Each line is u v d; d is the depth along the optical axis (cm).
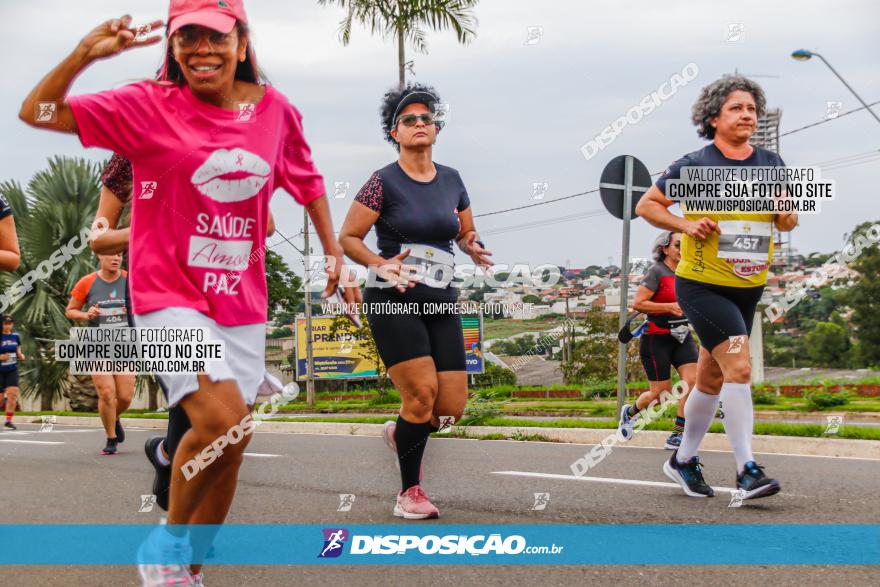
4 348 1345
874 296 4309
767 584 313
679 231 473
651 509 460
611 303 2489
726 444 788
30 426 1481
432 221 445
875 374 2294
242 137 281
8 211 379
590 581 323
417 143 447
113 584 333
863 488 512
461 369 450
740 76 486
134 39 265
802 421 1262
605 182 868
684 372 765
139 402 2458
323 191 324
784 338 3512
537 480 574
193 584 290
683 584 316
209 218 279
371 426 1159
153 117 272
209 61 270
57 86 260
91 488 584
